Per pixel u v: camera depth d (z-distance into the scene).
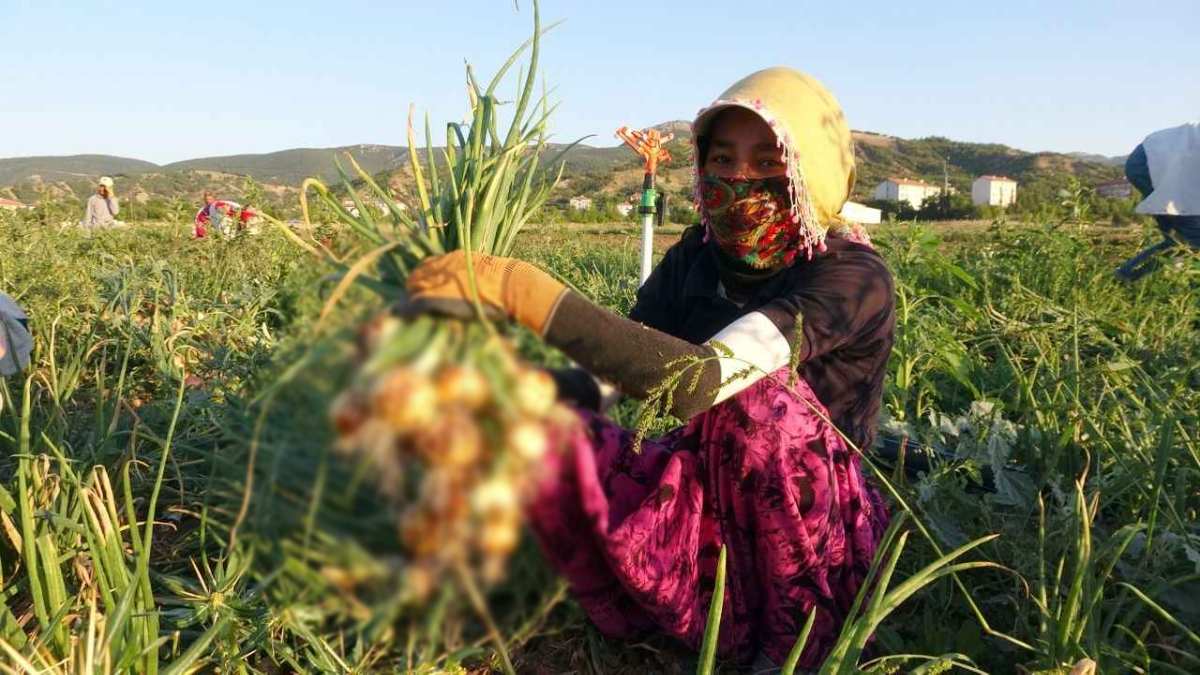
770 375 1.86
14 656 1.56
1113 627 2.09
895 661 1.95
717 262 2.18
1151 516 2.09
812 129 1.95
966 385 3.45
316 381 1.00
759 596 2.00
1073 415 2.60
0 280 4.74
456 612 0.94
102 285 5.32
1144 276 5.08
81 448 2.83
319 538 0.97
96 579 2.04
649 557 1.80
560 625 1.43
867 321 1.95
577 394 1.43
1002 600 2.11
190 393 3.28
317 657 1.86
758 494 1.90
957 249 6.92
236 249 6.47
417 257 1.38
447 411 0.81
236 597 1.96
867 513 2.08
